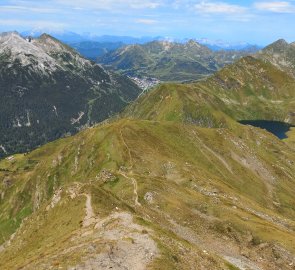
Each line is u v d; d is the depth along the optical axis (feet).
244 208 435.53
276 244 321.73
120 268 175.52
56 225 306.14
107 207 309.22
